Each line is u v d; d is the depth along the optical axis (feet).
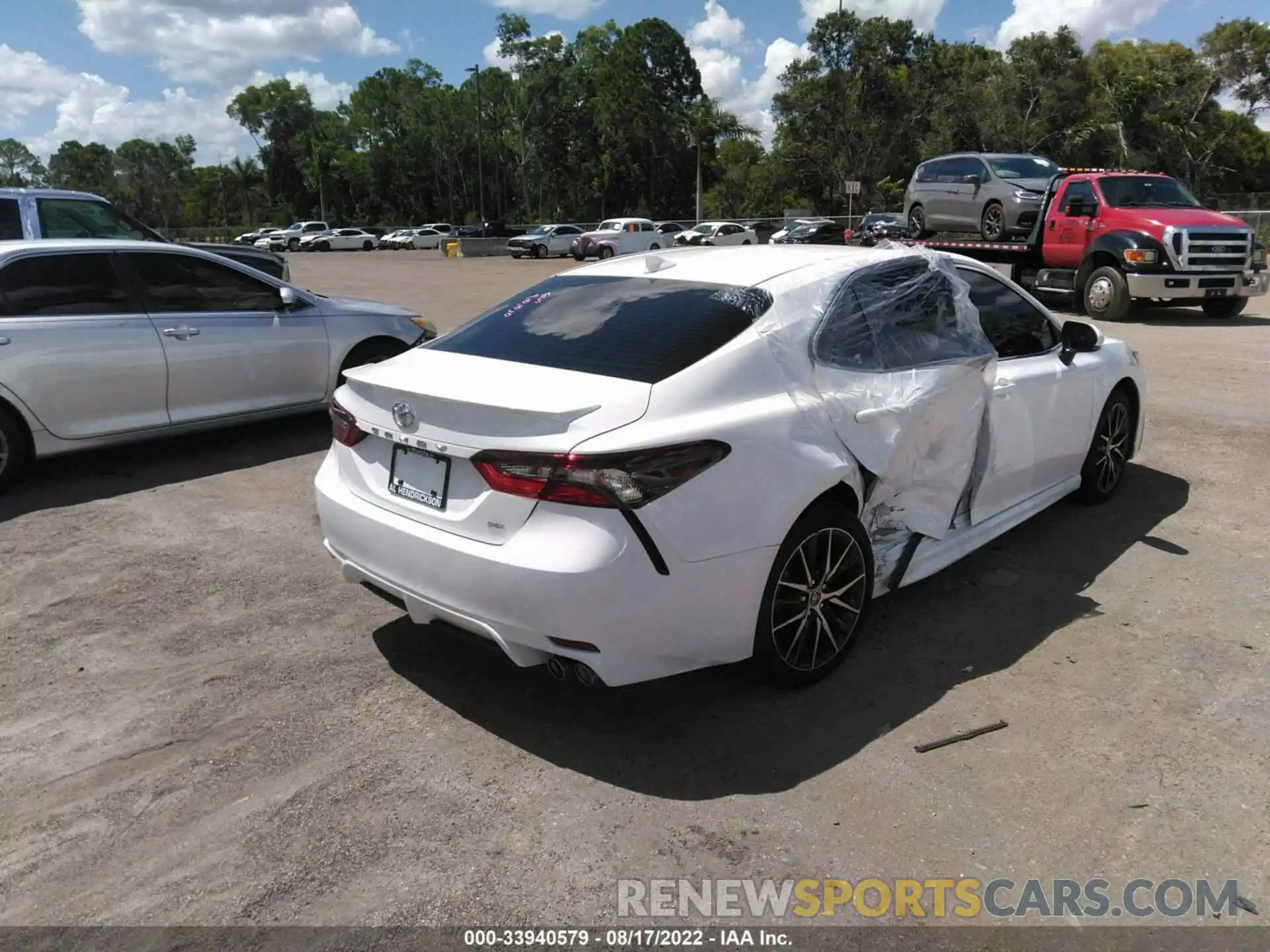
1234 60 184.85
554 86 266.16
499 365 10.94
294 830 9.16
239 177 346.74
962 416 13.12
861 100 197.88
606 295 12.35
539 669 12.28
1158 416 25.11
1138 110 184.96
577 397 9.69
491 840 8.98
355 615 13.85
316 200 344.69
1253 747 10.31
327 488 11.86
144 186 372.79
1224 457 21.31
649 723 10.97
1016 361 15.19
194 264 21.48
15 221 29.84
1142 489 19.16
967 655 12.46
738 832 9.05
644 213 258.98
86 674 12.16
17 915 8.09
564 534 9.32
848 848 8.84
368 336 24.30
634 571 9.35
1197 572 15.05
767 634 10.75
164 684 11.89
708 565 9.88
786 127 204.54
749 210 228.22
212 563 15.84
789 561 10.84
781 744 10.50
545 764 10.19
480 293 68.23
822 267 12.32
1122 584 14.64
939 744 10.43
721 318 11.10
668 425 9.73
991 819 9.20
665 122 248.11
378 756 10.37
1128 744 10.40
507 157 298.15
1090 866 8.56
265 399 22.54
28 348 18.71
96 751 10.47
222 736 10.75
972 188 55.36
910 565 13.05
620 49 246.06
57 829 9.18
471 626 10.09
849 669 12.10
